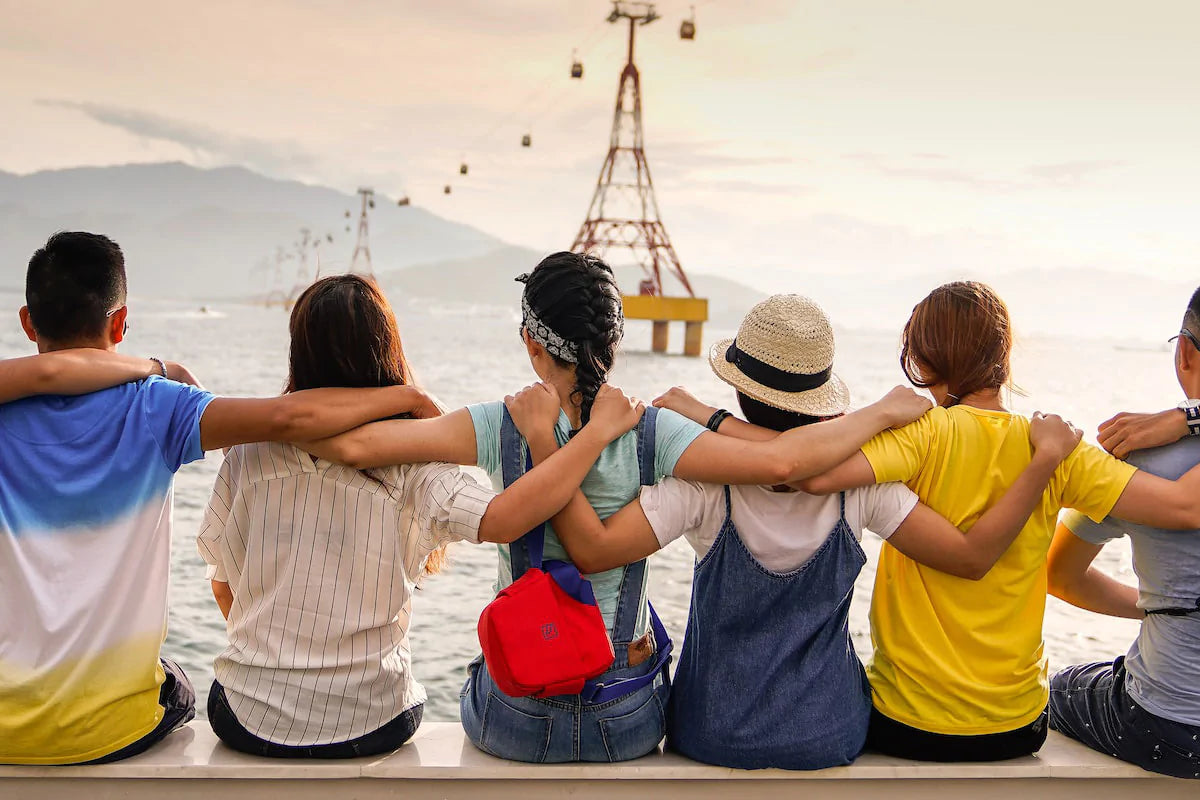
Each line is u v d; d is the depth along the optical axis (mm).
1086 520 2256
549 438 1994
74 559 1927
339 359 1984
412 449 1979
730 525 2041
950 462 2066
